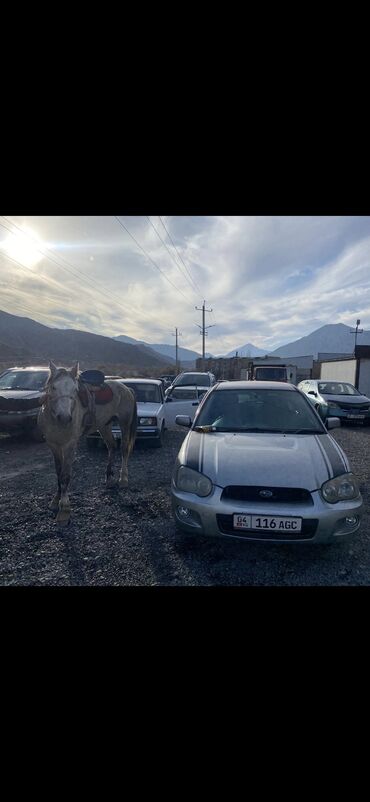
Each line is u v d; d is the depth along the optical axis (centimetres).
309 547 340
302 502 288
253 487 293
